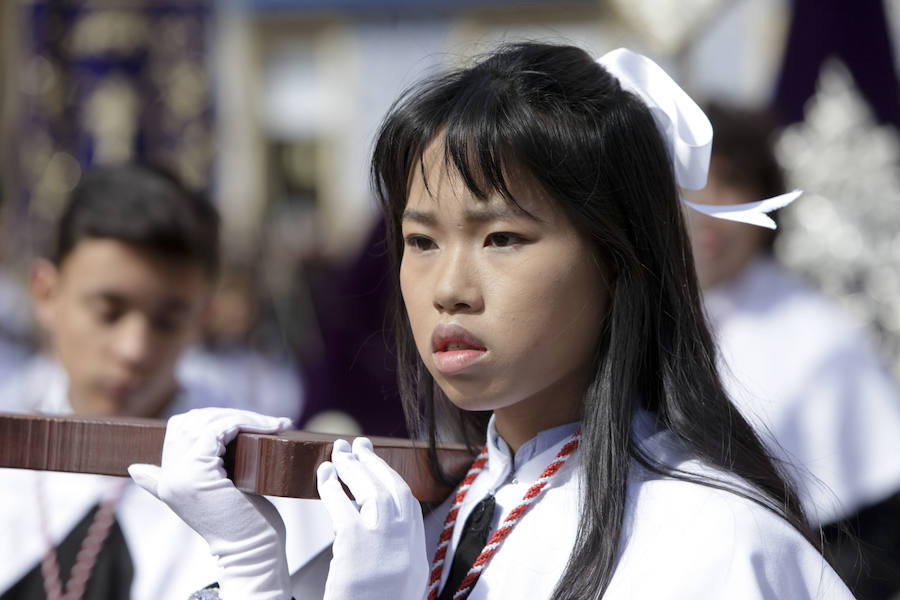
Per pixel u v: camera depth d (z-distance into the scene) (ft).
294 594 11.12
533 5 52.70
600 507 9.70
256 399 27.63
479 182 9.51
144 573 15.79
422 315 9.84
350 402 28.30
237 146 48.52
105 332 16.34
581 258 9.73
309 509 12.55
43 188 37.04
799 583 9.67
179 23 37.91
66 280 16.57
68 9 37.37
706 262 21.86
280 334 36.68
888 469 21.09
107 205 16.40
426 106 10.04
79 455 10.37
